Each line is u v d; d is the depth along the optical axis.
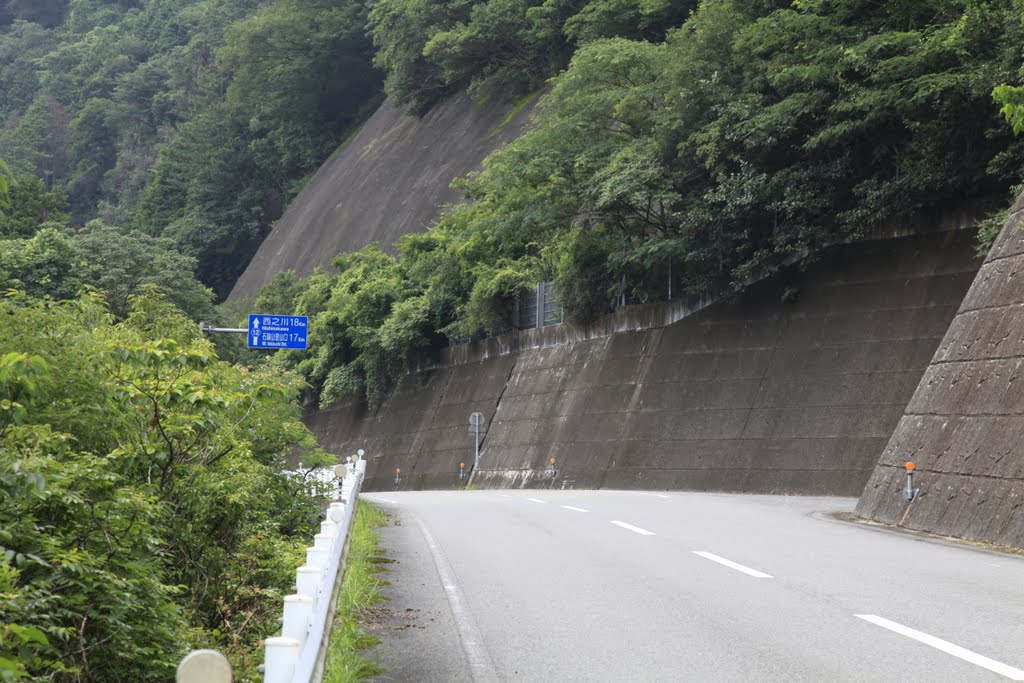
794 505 23.00
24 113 147.38
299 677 4.66
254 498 13.21
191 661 3.38
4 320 11.31
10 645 6.66
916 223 31.59
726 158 33.44
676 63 33.69
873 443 29.30
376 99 94.00
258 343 34.97
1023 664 7.41
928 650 7.88
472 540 15.67
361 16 92.44
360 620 9.39
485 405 47.50
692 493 28.23
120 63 135.75
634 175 34.16
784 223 33.47
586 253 40.66
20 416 8.43
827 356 31.91
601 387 39.62
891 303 31.16
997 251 19.78
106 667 8.35
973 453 17.36
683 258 34.91
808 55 31.27
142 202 106.31
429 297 51.22
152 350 11.53
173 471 12.38
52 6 172.75
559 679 7.25
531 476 40.97
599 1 51.28
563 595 10.55
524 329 47.22
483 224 39.88
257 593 11.84
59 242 42.22
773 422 32.12
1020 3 26.06
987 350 18.45
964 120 29.12
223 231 97.25
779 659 7.66
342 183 82.56
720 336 35.44
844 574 11.77
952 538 16.47
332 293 59.12
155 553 10.14
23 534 8.04
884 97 29.08
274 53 94.56
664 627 8.88
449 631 8.94
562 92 38.31
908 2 30.83
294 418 19.39
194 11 138.88
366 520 18.20
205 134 103.31
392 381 56.06
